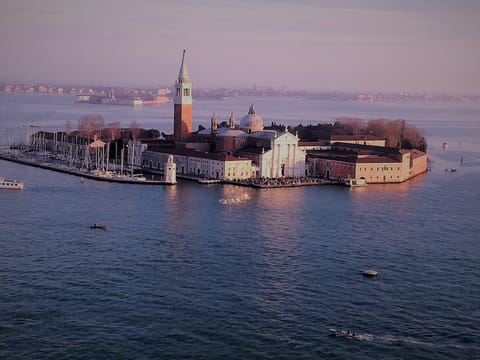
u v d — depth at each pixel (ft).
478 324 579.48
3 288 625.41
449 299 635.66
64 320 561.02
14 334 533.96
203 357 507.30
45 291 621.72
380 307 610.24
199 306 598.34
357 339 542.57
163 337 536.42
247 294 630.74
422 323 578.25
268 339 538.88
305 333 551.59
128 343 524.93
